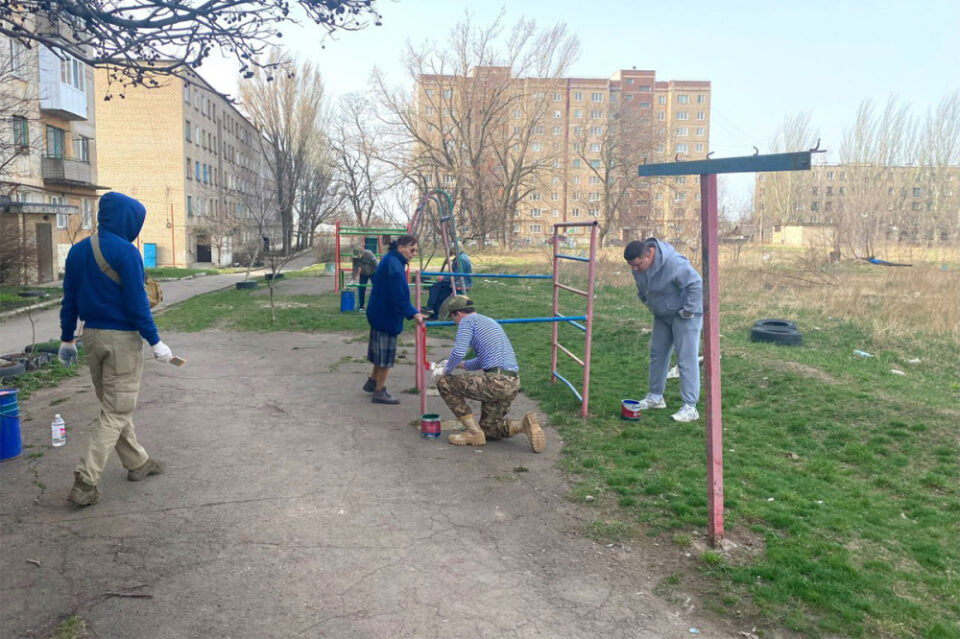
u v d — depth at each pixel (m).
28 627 3.05
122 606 3.23
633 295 17.22
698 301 6.20
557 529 4.16
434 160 42.72
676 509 4.37
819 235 35.25
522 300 16.31
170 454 5.39
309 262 44.44
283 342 11.12
